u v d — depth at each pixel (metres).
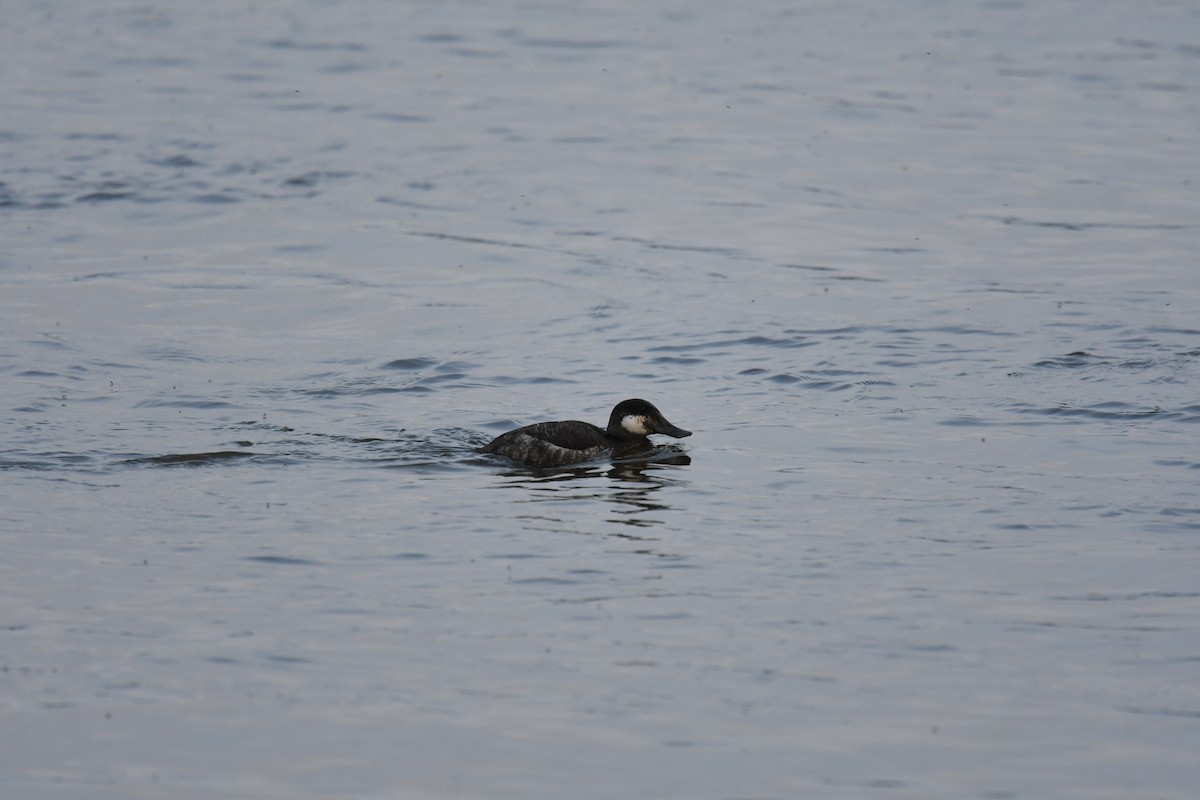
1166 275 23.91
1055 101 37.78
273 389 18.47
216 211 27.91
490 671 10.65
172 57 42.03
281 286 23.53
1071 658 10.84
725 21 48.25
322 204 28.59
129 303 22.41
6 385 18.30
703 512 14.03
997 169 31.52
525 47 44.03
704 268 24.75
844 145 33.66
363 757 9.46
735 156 32.69
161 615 11.59
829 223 27.62
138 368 19.23
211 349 20.23
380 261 25.09
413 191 29.69
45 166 30.55
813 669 10.68
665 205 28.91
